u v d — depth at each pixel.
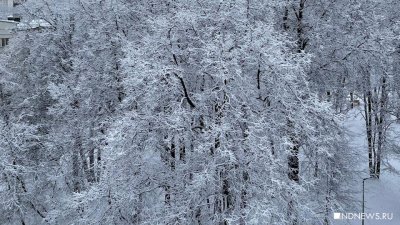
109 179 13.05
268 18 13.98
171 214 12.28
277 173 12.05
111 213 13.26
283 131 12.96
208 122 12.74
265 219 11.38
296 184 12.12
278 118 13.10
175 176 13.48
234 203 12.45
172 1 15.15
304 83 13.89
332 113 13.24
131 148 12.83
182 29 13.23
